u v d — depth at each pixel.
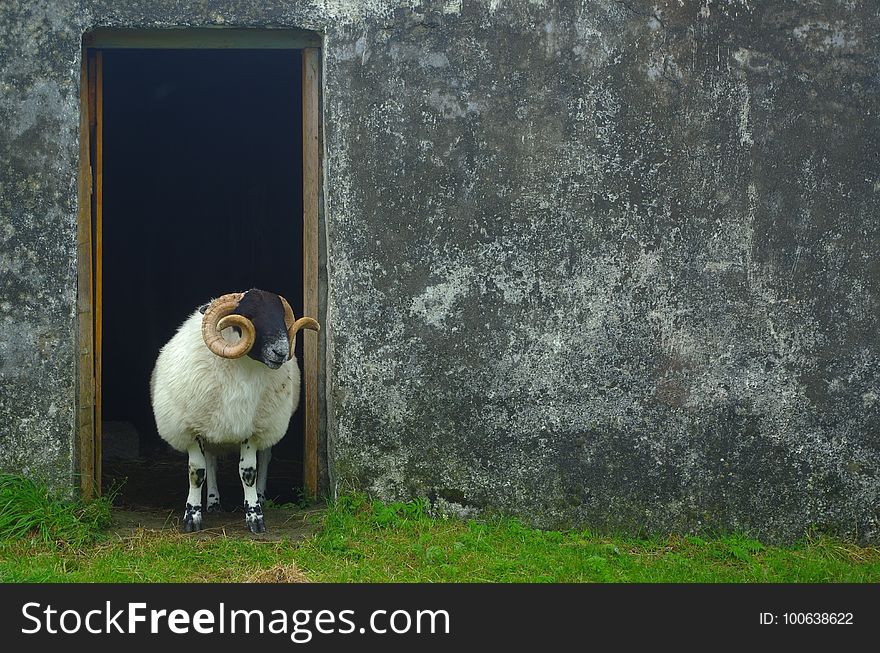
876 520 6.82
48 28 6.43
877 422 6.82
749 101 6.76
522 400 6.68
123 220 11.79
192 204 11.90
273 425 6.52
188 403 6.30
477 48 6.65
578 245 6.70
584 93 6.70
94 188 6.85
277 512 7.02
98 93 6.77
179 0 6.47
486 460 6.66
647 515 6.73
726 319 6.76
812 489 6.79
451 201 6.64
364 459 6.62
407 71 6.62
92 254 6.87
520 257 6.67
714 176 6.75
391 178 6.62
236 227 11.84
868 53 6.82
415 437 6.64
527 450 6.68
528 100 6.68
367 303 6.61
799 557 6.46
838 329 6.80
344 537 6.20
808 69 6.79
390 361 6.62
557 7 6.69
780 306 6.78
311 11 6.55
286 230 11.73
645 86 6.72
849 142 6.80
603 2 6.71
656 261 6.72
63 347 6.46
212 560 5.86
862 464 6.81
